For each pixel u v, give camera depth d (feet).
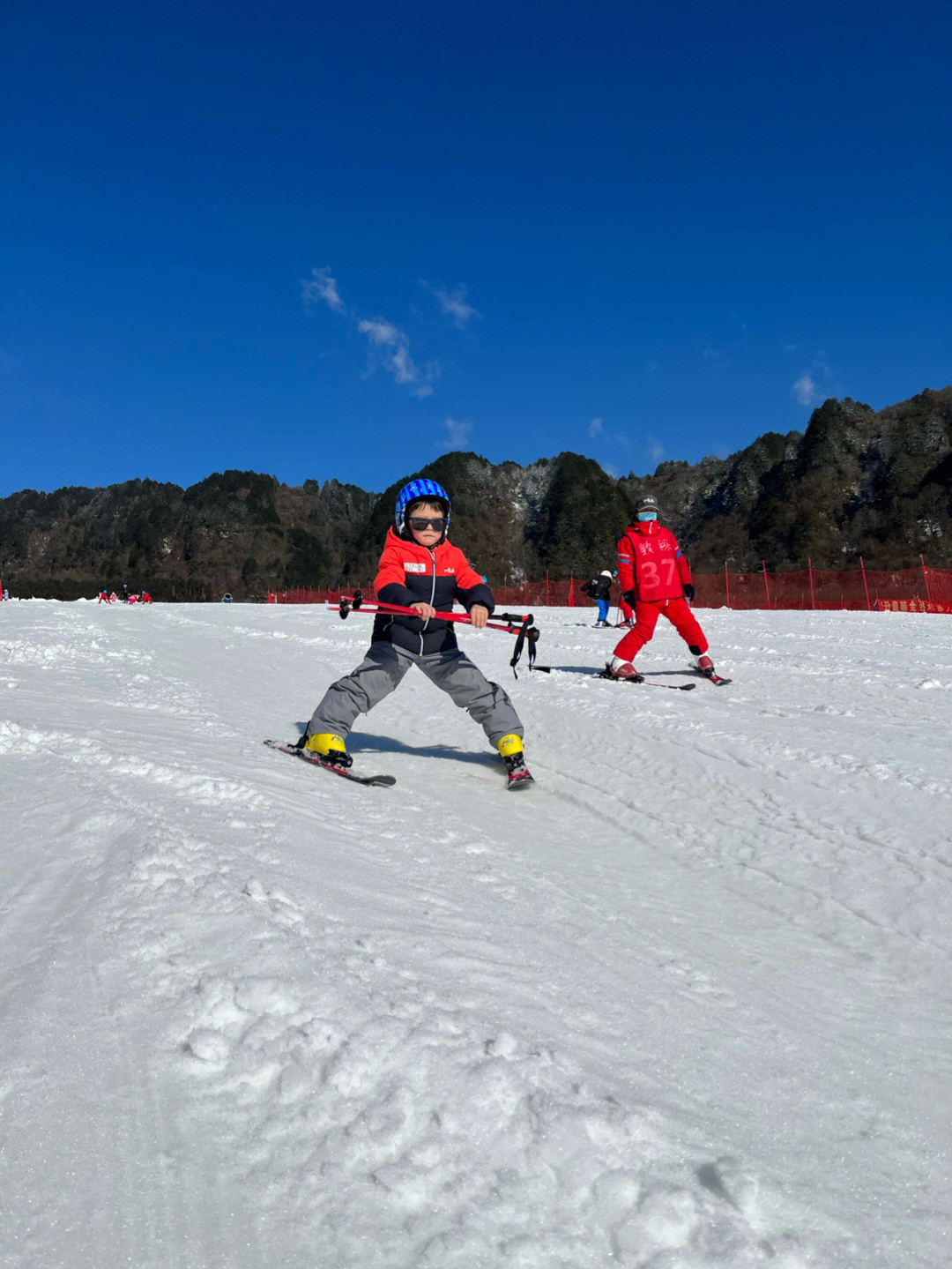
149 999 5.79
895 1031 7.01
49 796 9.68
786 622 55.67
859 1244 4.46
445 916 7.98
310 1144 4.70
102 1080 5.04
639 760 15.11
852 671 27.68
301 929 6.93
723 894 9.88
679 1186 4.67
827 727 17.02
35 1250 3.98
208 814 9.73
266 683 24.52
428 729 18.47
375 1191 4.43
